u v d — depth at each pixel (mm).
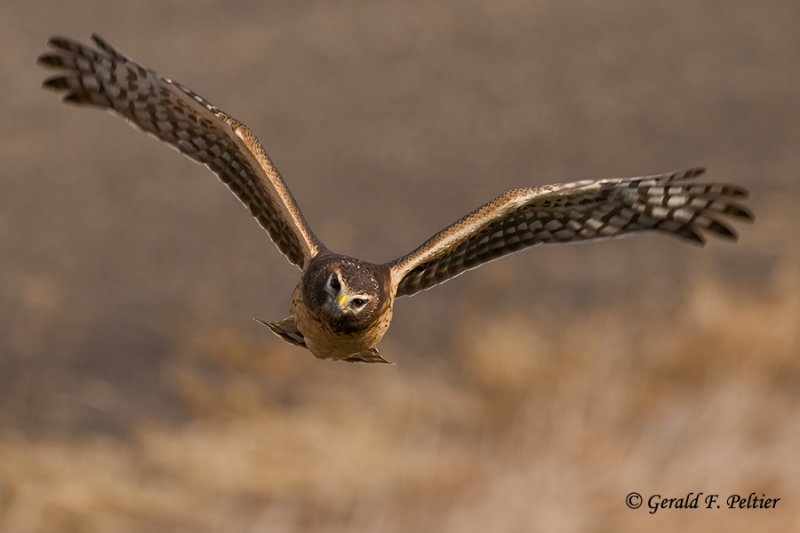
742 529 12289
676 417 14180
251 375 16797
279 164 25938
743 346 16531
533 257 21578
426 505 13250
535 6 35469
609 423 14695
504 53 32500
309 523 13172
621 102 29984
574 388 15664
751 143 27750
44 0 32844
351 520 13125
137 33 31609
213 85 29500
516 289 20344
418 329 18828
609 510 12594
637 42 33344
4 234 21297
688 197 8281
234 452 14156
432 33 33438
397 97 29688
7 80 28344
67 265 20328
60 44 8203
